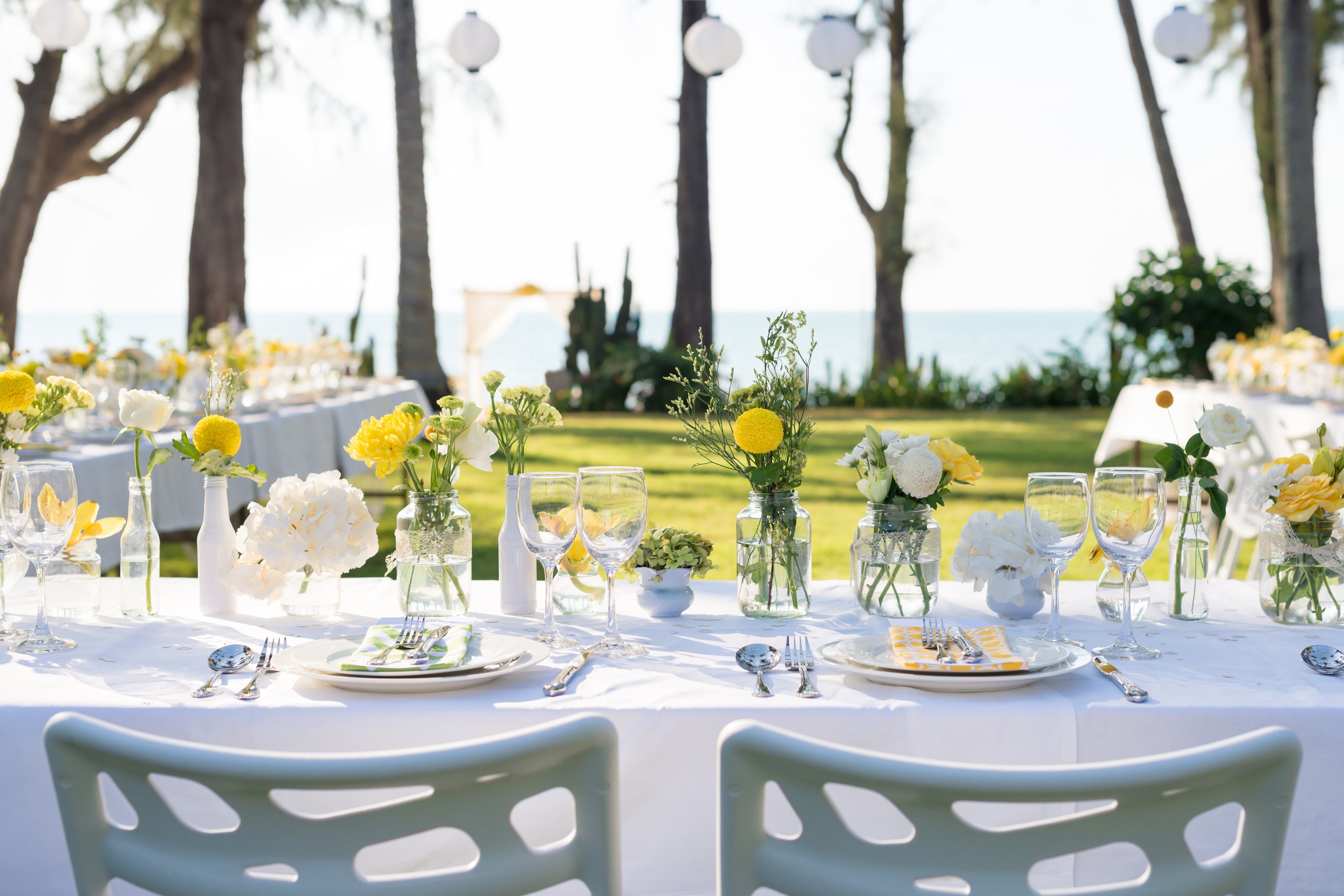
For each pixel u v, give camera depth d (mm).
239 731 1121
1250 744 790
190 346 7254
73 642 1394
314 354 6367
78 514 1583
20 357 3826
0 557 1603
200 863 861
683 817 1126
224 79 11539
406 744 1125
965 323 72938
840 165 15719
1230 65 12773
